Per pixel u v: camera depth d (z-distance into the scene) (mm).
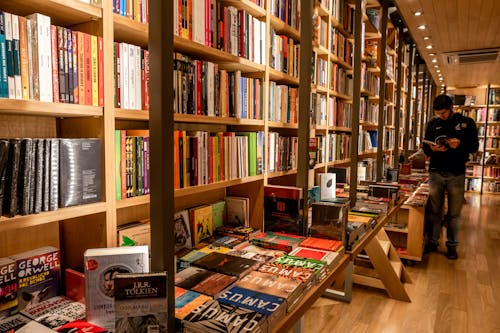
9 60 1039
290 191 1950
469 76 8047
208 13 1741
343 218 1815
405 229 3678
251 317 1038
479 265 3748
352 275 2916
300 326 1876
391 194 2916
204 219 1952
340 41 3369
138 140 1436
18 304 1194
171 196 1024
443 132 3895
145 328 945
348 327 2475
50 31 1136
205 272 1421
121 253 1109
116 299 933
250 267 1478
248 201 2215
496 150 8938
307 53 2016
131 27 1373
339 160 3523
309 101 2041
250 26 2055
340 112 3482
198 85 1703
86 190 1265
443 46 5652
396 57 5297
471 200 7727
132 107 1403
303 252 1678
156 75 976
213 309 1086
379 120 3672
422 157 5918
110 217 1336
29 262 1223
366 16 3842
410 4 3893
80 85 1227
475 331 2459
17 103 1046
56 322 1118
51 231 1431
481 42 5371
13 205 1066
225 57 1861
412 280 3336
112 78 1315
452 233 3910
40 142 1124
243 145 2037
